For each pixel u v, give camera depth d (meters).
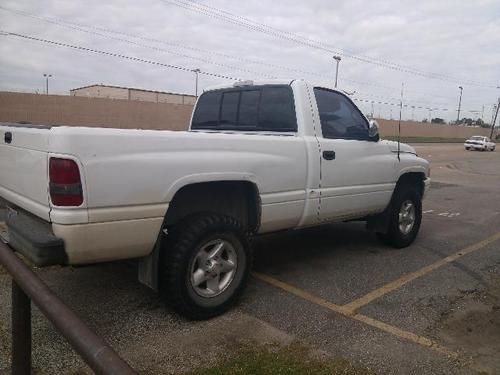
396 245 6.07
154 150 3.33
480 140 43.41
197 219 3.67
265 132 4.90
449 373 3.10
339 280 4.82
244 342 3.42
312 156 4.53
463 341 3.55
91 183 3.00
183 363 3.12
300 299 4.27
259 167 4.03
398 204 5.91
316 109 4.77
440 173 19.14
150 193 3.29
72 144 2.93
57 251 2.99
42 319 3.69
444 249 6.20
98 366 1.53
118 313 3.84
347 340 3.50
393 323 3.82
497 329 3.78
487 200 11.05
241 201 4.22
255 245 6.07
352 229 7.10
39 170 3.12
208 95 5.62
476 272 5.25
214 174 3.67
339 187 4.90
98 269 4.81
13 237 3.40
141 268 3.67
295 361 3.16
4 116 30.23
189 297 3.63
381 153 5.54
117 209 3.15
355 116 5.33
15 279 2.22
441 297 4.44
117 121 36.09
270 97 4.89
